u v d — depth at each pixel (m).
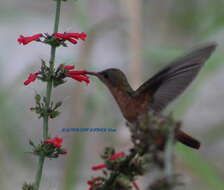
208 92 16.05
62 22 16.55
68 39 7.69
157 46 13.68
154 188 5.53
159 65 13.48
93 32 12.61
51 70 7.75
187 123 15.43
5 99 12.85
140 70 12.67
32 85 14.98
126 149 12.10
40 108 7.76
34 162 13.93
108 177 6.97
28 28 17.42
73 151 12.10
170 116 5.89
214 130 14.44
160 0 15.46
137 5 12.87
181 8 15.22
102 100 12.80
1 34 17.11
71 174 11.98
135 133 6.02
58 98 14.89
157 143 5.77
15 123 13.50
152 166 5.60
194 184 12.16
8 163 13.28
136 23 12.80
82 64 12.48
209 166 11.34
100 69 14.04
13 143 13.33
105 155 6.81
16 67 16.42
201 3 14.77
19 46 17.14
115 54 16.30
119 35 15.10
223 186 11.23
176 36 15.11
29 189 7.71
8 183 12.80
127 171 6.70
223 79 16.27
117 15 13.20
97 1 15.43
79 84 12.42
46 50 17.36
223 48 13.46
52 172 14.18
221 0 14.05
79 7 13.22
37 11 17.39
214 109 15.91
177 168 11.62
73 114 12.41
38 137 14.59
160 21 15.26
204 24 14.62
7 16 15.52
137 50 12.72
